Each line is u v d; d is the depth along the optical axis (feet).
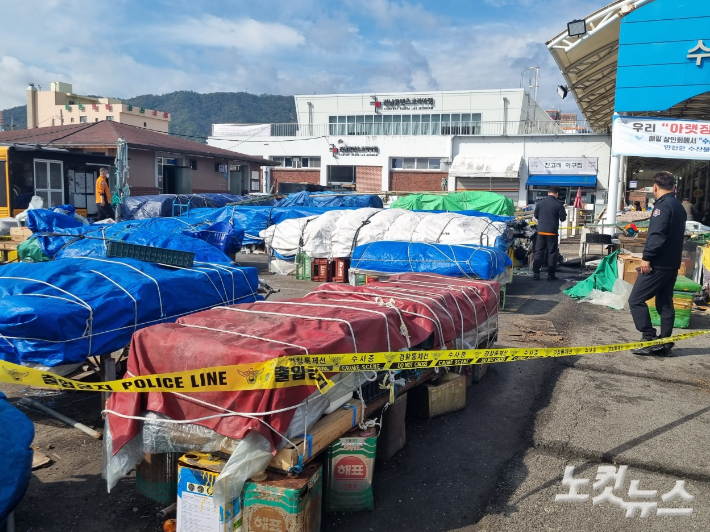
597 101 78.33
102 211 50.49
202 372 9.56
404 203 53.67
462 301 16.37
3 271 16.01
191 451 9.88
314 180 143.02
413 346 13.21
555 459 13.15
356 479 10.77
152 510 10.84
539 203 38.93
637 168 121.39
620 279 30.76
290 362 9.25
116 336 14.39
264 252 50.26
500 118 142.72
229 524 9.07
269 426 9.13
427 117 147.84
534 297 33.06
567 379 18.51
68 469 12.39
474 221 34.09
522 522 10.59
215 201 60.34
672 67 43.37
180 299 16.28
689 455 13.21
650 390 17.53
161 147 72.02
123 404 10.36
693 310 29.22
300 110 155.43
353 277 30.01
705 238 36.81
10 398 16.43
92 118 219.61
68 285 14.89
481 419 15.39
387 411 12.89
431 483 11.98
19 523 10.30
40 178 50.44
